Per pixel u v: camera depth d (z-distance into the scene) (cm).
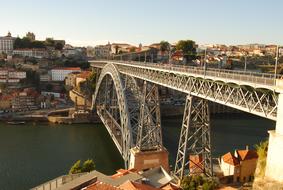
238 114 17050
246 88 4378
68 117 15625
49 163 9469
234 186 6775
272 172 3841
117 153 10425
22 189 7756
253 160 7212
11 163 9500
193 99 5794
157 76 7156
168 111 17125
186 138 5681
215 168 7469
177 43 19350
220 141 11300
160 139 7688
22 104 17762
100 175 5116
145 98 7656
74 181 4788
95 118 15625
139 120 7894
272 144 3850
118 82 9050
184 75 5772
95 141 11975
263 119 15738
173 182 6025
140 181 5288
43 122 15588
